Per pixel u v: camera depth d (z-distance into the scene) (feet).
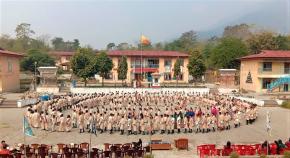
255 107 150.71
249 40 372.17
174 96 194.18
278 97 216.95
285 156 88.99
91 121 118.21
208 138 116.37
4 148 88.53
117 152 90.27
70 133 121.29
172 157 93.09
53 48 609.83
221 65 330.95
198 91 238.27
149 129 116.37
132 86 253.85
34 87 254.27
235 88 256.11
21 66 342.85
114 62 304.71
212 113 133.18
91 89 233.96
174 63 300.81
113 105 166.20
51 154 87.35
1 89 230.89
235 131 127.75
